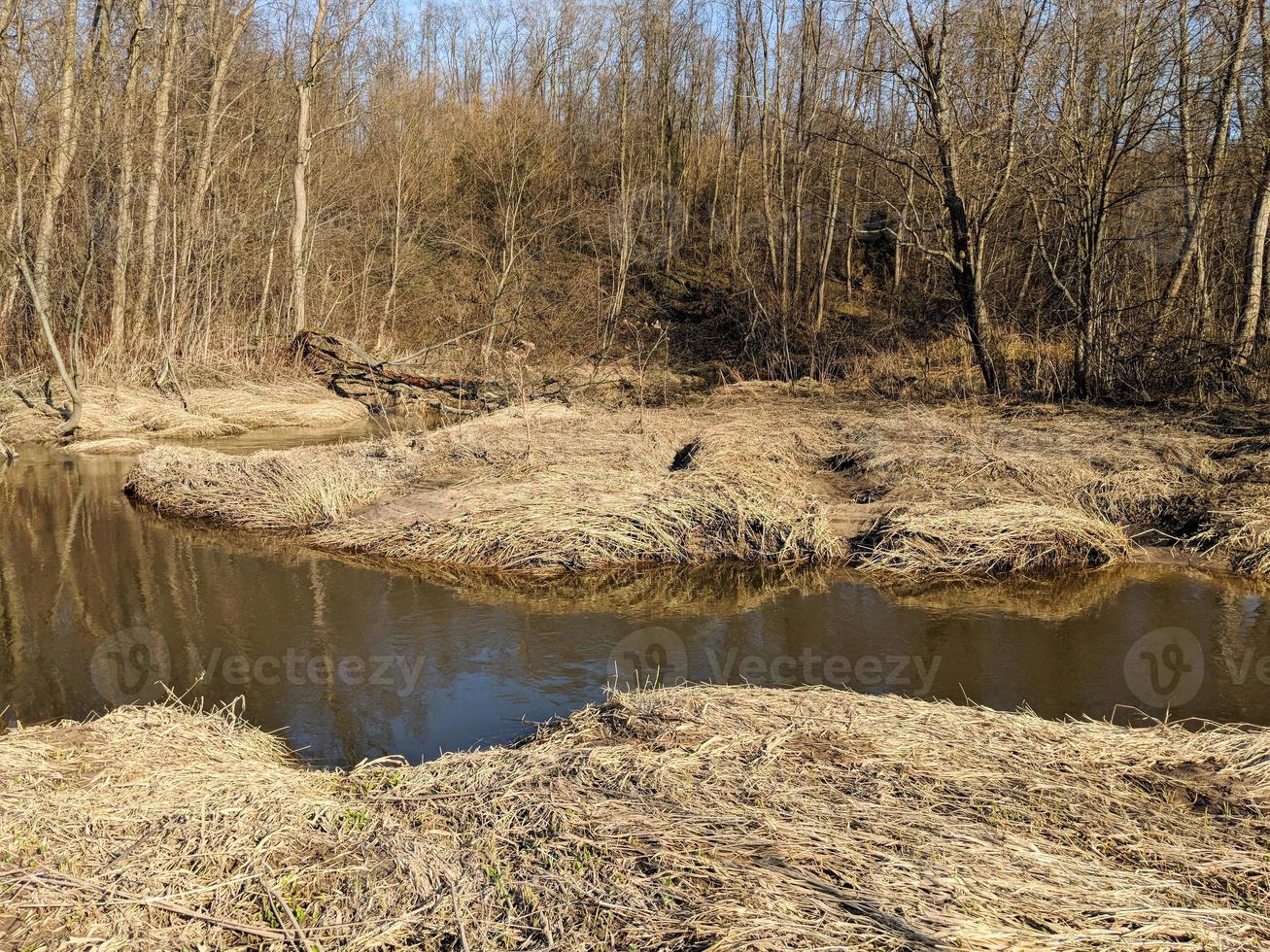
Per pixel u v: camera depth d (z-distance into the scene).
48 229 15.98
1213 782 4.07
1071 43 17.38
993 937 2.82
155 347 19.34
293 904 3.19
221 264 21.86
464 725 5.39
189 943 2.96
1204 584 7.95
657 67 33.66
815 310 26.42
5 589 7.85
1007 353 18.97
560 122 34.94
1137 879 3.24
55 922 3.03
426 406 20.23
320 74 24.08
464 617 7.23
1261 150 16.50
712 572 8.43
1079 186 16.36
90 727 4.75
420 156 30.17
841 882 3.15
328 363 22.06
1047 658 6.36
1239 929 2.96
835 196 25.05
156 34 20.30
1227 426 12.62
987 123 18.20
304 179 23.30
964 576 8.24
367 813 3.84
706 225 33.44
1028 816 3.72
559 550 8.48
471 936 2.95
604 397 19.59
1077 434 12.23
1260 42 16.77
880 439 12.19
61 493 11.44
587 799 3.83
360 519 9.47
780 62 26.36
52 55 17.61
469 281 29.14
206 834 3.57
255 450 14.59
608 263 30.25
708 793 3.85
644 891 3.11
